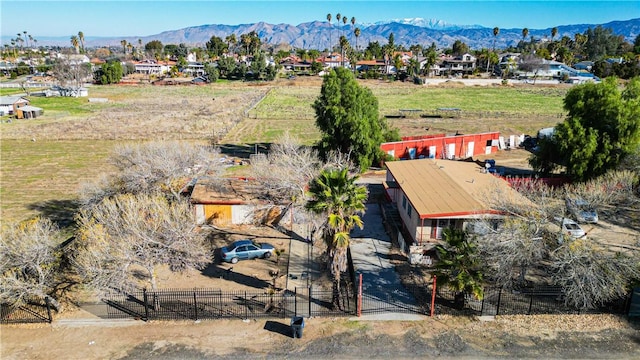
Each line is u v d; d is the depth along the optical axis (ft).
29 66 589.73
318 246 98.32
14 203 124.36
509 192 96.94
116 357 61.98
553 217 86.38
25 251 68.08
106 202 83.10
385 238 101.86
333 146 150.92
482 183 106.32
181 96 373.61
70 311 72.84
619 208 105.81
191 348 63.82
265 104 324.60
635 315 69.51
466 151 181.27
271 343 64.90
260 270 87.51
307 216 102.47
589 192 100.01
